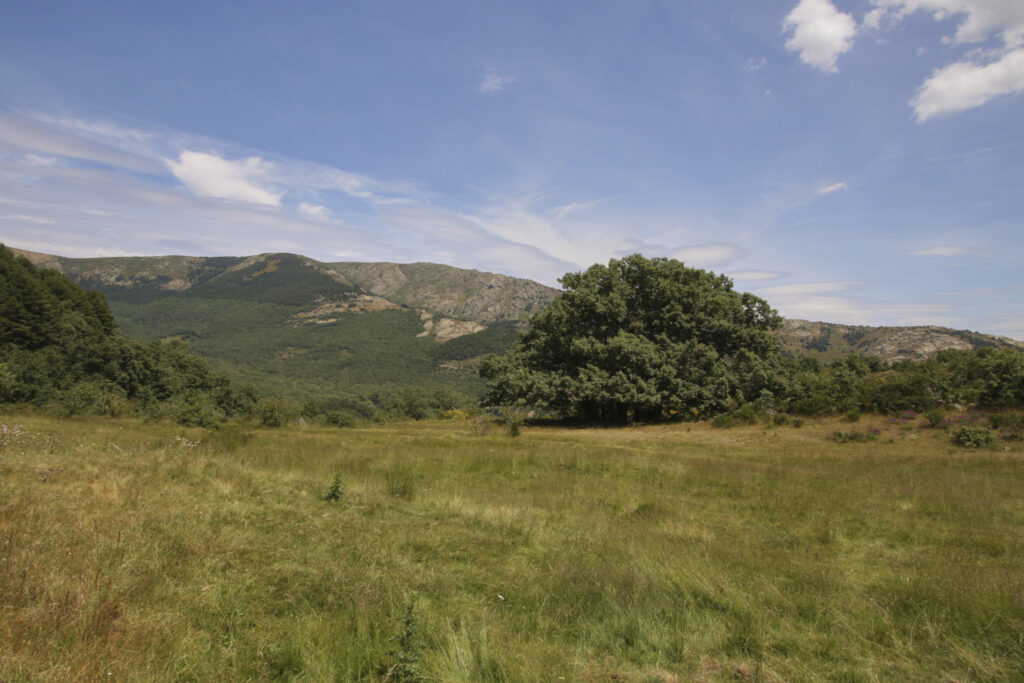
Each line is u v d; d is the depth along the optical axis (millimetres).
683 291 30641
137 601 4566
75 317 54844
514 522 8359
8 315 50750
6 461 8422
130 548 5570
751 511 10070
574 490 11359
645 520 9109
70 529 5816
